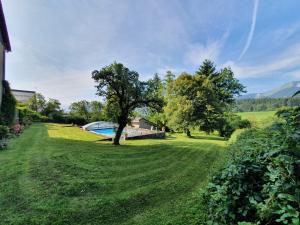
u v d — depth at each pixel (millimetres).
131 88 13539
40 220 4074
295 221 1594
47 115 32938
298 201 1710
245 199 2354
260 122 10578
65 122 30906
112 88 13906
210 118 25219
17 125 15906
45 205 4660
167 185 6441
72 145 12117
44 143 12109
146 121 30875
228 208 2340
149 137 20328
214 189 2834
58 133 17859
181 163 9484
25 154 8992
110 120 14430
